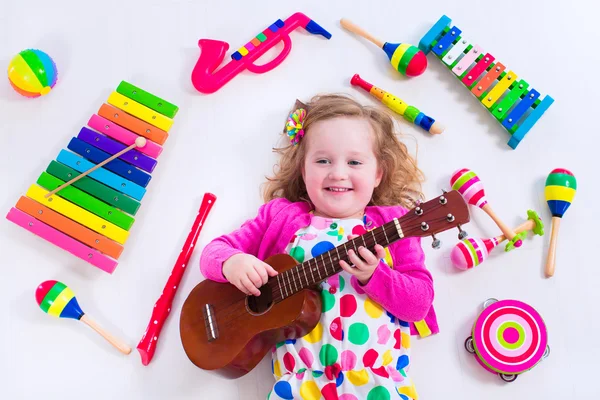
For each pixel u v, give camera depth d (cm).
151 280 178
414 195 178
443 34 194
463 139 186
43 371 170
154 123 183
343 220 155
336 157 154
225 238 162
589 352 166
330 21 201
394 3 202
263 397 166
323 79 195
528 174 182
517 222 177
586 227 177
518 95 183
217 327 147
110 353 171
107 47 200
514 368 158
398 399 138
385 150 165
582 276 172
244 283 142
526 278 172
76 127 192
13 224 183
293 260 146
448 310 170
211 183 185
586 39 196
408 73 189
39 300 167
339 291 148
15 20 202
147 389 168
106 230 175
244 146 189
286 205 165
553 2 200
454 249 170
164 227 182
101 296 177
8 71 186
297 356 146
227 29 202
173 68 198
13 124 192
